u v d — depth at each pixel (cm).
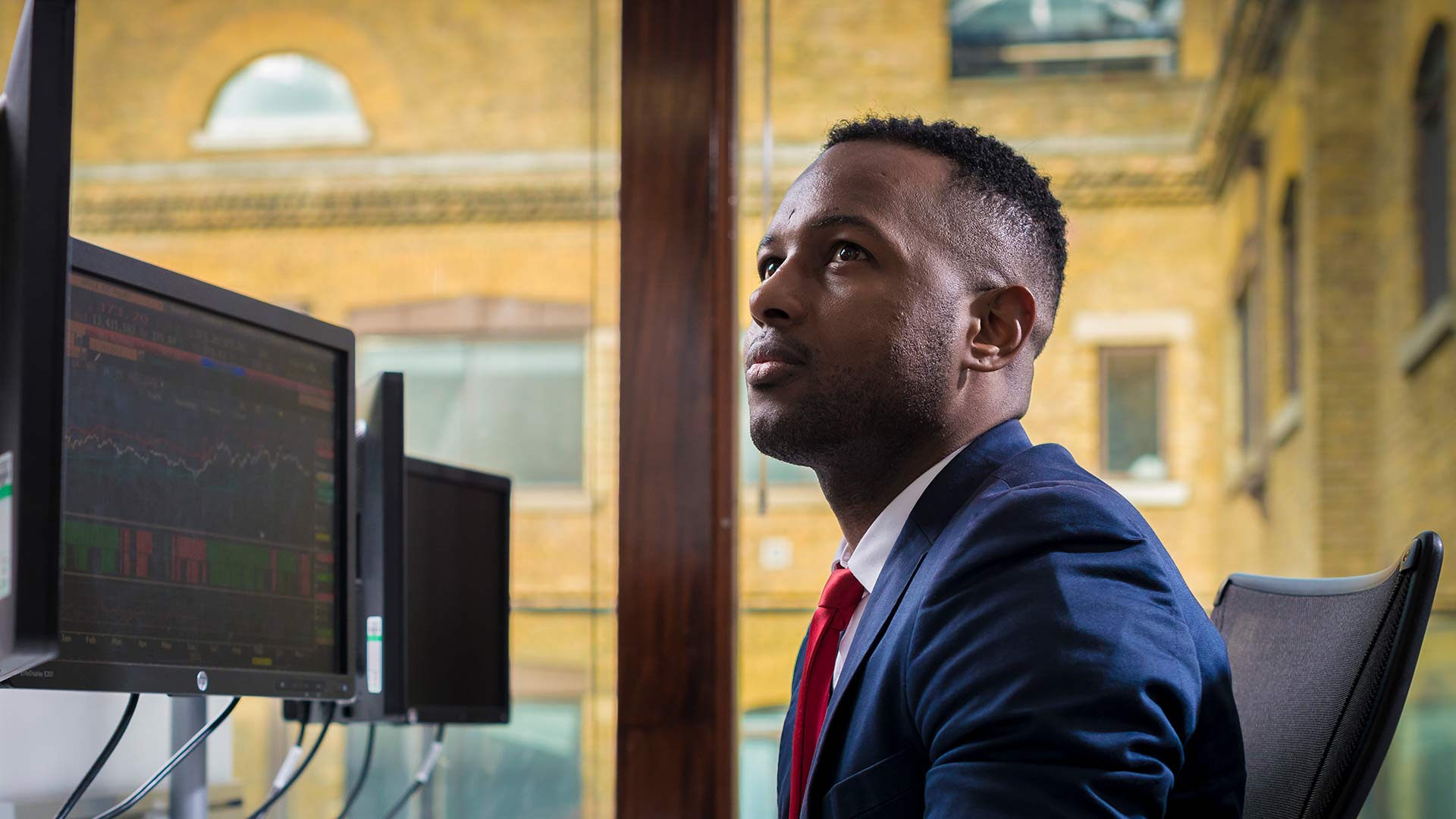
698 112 154
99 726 150
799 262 85
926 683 71
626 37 155
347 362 125
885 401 83
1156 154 989
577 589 1092
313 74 1184
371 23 1177
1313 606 95
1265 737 89
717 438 150
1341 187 920
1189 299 977
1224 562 948
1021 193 90
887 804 73
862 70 997
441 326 1154
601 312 1145
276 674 111
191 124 1181
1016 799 63
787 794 88
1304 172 927
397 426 150
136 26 1189
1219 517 955
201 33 1187
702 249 153
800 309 83
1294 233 932
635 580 150
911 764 73
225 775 182
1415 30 873
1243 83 973
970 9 998
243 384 112
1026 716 65
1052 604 68
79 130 1182
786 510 884
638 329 152
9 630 62
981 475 82
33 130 65
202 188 1179
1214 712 75
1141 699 65
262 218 1172
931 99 998
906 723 73
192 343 107
